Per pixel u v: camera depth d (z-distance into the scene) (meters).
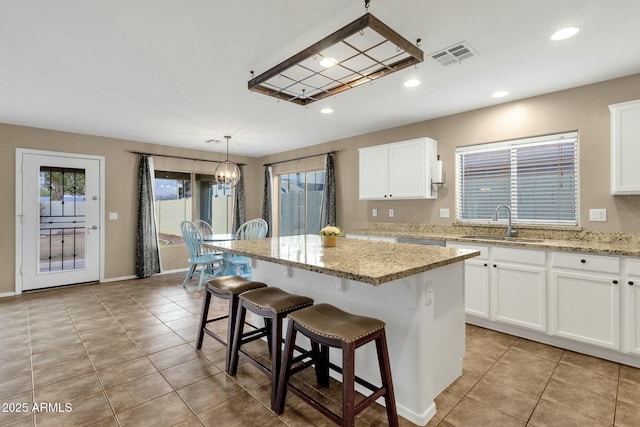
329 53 2.42
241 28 2.11
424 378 1.77
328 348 2.10
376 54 2.44
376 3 1.85
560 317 2.68
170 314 3.58
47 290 4.59
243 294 2.21
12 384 2.17
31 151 4.51
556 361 2.48
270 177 6.86
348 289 2.10
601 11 1.93
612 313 2.44
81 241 4.94
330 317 1.73
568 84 3.04
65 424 1.77
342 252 2.19
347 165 5.30
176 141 5.53
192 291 4.55
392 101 3.51
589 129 3.02
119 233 5.29
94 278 5.05
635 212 2.80
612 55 2.48
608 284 2.45
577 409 1.89
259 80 2.35
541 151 3.37
